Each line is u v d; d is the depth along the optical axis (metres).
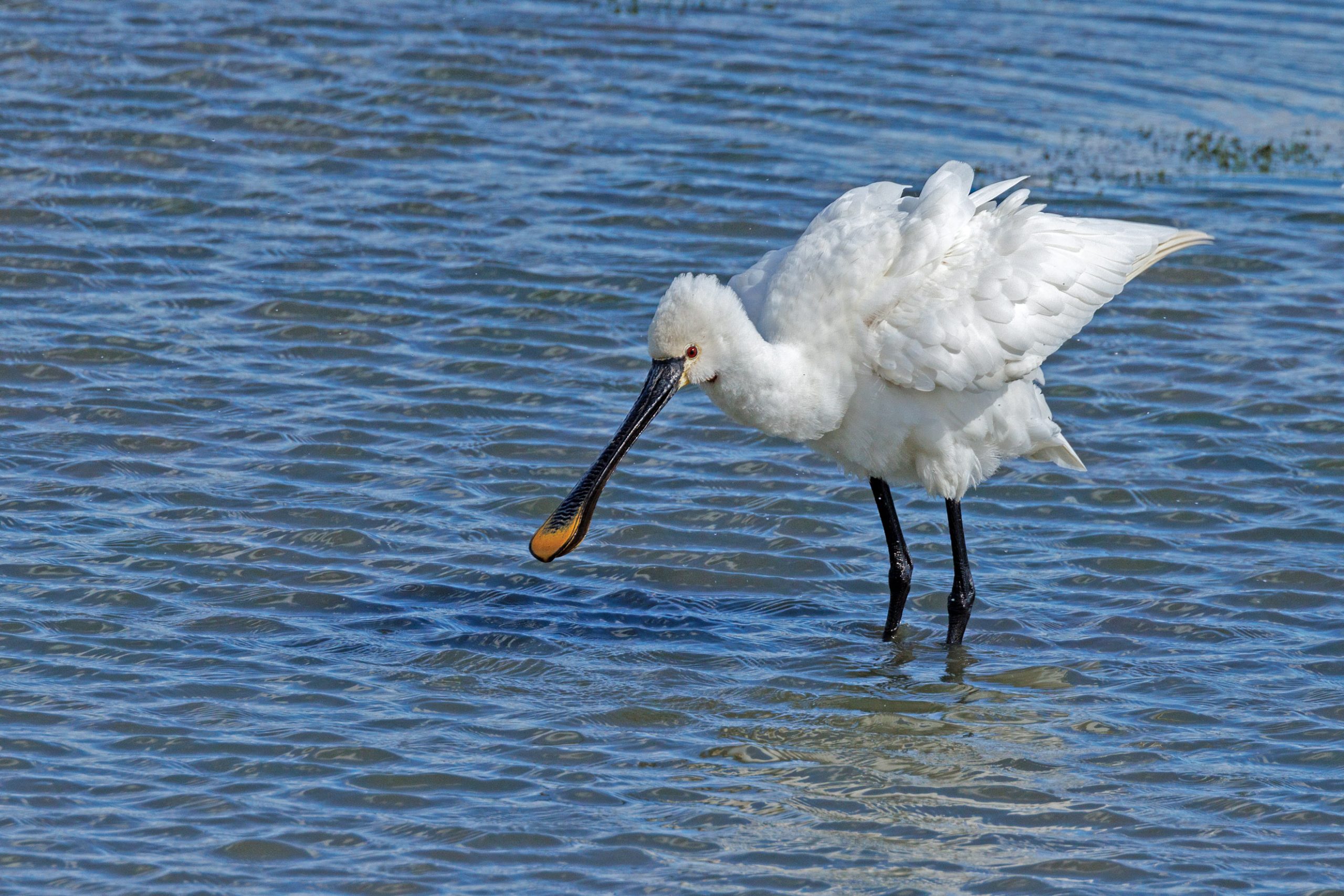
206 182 21.50
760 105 24.78
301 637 12.81
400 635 12.95
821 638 13.36
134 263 19.42
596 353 18.11
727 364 12.41
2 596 12.98
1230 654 12.99
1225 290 20.09
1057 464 14.52
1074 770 11.30
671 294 12.39
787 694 12.36
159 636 12.62
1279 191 22.66
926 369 12.41
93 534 14.03
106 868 9.67
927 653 13.10
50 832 10.00
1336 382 17.83
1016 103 25.41
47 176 21.28
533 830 10.30
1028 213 13.06
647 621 13.49
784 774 11.16
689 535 14.84
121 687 11.84
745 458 16.16
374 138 23.05
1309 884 9.92
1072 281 12.94
